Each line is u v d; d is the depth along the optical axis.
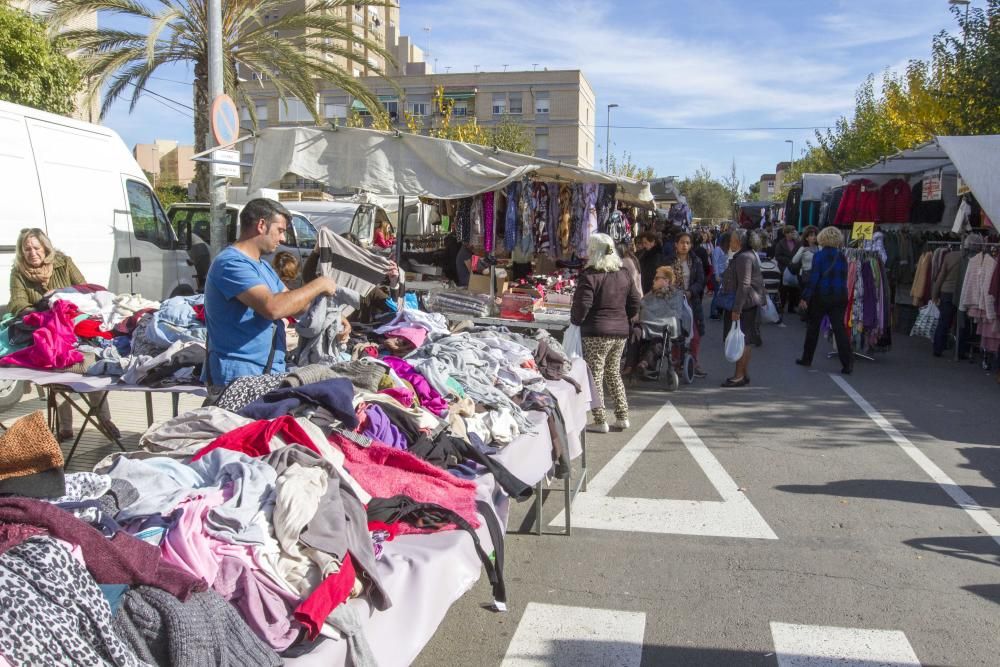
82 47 14.48
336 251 5.15
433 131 33.22
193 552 2.19
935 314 12.38
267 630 2.15
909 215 15.85
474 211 9.41
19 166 7.97
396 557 2.63
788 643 3.85
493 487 3.58
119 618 1.92
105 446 6.69
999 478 6.37
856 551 4.95
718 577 4.59
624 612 4.16
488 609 4.20
